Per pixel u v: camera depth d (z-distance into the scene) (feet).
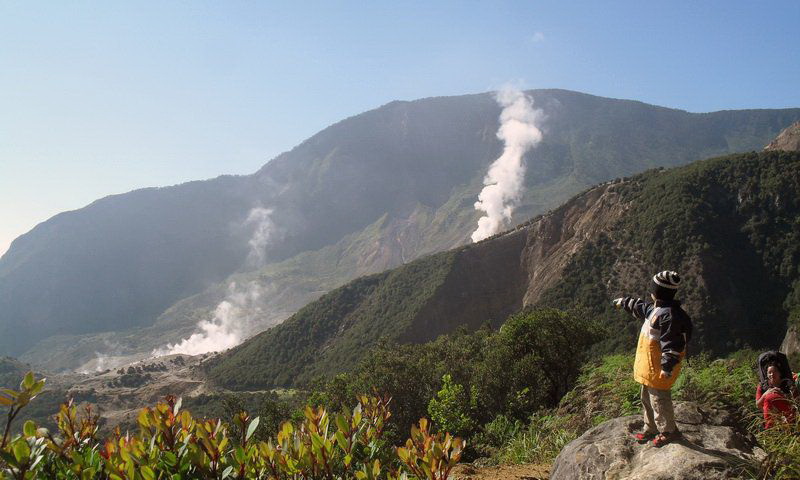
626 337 177.37
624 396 30.22
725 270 240.94
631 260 282.36
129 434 10.40
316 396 145.18
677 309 13.88
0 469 9.10
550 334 73.10
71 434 10.44
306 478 9.79
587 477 14.65
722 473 12.69
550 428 34.94
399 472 10.31
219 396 370.32
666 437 14.14
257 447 10.05
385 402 11.91
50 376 552.41
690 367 31.42
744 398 22.94
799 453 12.84
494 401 75.87
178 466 9.34
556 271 341.62
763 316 220.64
